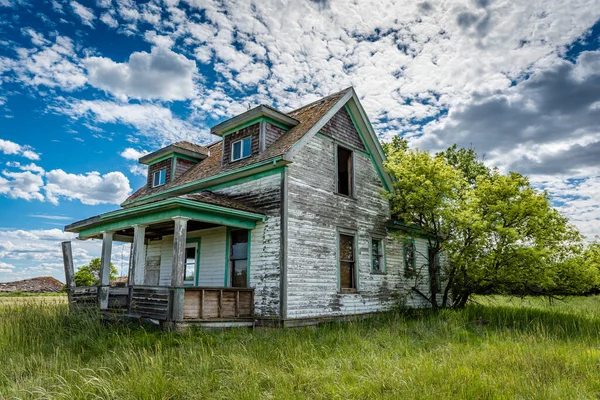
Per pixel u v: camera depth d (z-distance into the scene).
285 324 10.79
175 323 9.45
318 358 7.56
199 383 6.06
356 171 14.80
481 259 14.22
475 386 5.68
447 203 14.36
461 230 14.56
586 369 6.71
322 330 10.50
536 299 22.02
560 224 14.21
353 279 13.73
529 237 14.34
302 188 12.22
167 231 15.02
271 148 12.76
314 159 12.88
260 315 11.37
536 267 13.83
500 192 14.73
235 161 13.78
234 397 5.55
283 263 11.16
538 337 9.85
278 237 11.45
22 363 7.40
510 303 20.59
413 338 9.83
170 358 7.40
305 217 12.13
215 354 7.59
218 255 13.33
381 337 9.52
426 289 17.47
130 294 11.04
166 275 15.95
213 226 13.66
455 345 8.88
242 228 12.39
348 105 14.86
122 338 9.01
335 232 13.20
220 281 12.97
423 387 5.70
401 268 16.20
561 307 17.69
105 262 12.47
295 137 12.44
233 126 14.05
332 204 13.30
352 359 7.40
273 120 13.46
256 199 12.38
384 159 15.96
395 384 5.86
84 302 12.56
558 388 5.65
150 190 18.12
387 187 16.17
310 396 5.77
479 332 11.01
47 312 12.65
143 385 5.81
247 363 6.80
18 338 9.03
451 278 15.86
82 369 6.27
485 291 15.96
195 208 10.34
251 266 12.00
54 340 9.18
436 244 15.64
